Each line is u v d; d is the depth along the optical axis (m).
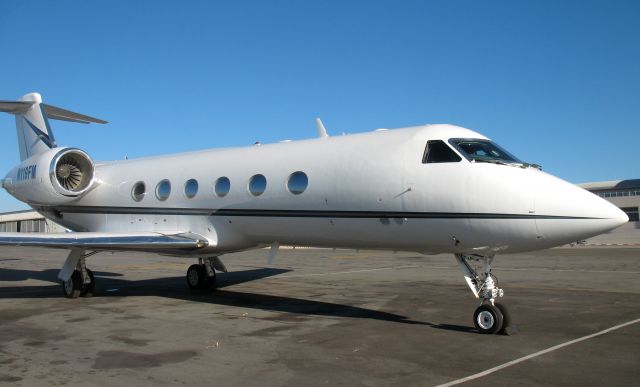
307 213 10.00
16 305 10.95
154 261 25.67
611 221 7.50
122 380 5.62
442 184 8.40
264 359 6.44
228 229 11.45
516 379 5.58
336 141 10.24
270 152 11.16
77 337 7.75
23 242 10.89
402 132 9.45
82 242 11.03
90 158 13.70
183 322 8.92
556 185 7.88
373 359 6.41
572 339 7.46
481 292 8.35
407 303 11.04
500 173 8.09
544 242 7.79
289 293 12.83
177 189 12.36
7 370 6.00
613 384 5.41
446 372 5.84
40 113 15.11
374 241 9.45
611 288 13.28
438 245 8.70
